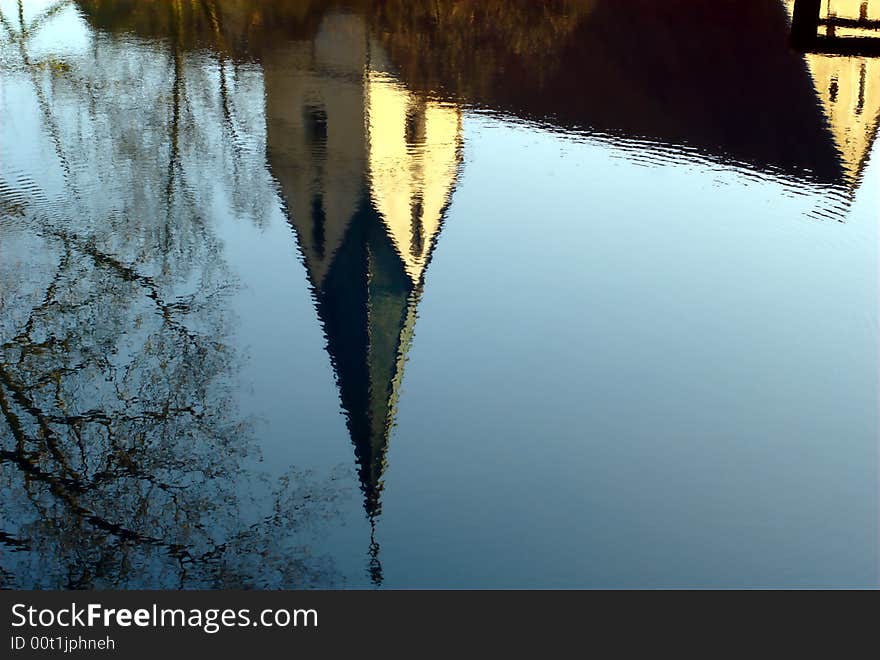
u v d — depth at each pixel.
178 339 26.42
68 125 41.12
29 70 48.06
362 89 44.75
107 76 47.16
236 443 22.36
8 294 27.83
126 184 35.56
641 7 53.66
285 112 43.44
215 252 31.52
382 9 56.91
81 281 28.97
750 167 35.03
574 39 50.28
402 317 28.31
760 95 40.62
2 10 56.00
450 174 36.16
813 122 37.66
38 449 21.58
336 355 26.69
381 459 21.77
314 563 18.94
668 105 41.25
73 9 58.44
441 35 52.03
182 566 18.86
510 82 46.44
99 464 21.19
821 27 32.75
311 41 53.03
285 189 36.72
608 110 41.28
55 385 23.77
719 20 49.25
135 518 19.94
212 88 45.56
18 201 33.72
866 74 40.09
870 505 20.03
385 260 31.91
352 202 35.34
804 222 30.88
